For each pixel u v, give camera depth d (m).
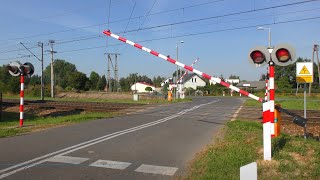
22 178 6.93
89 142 11.09
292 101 44.28
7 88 76.44
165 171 7.59
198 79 121.94
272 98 7.84
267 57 7.88
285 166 7.23
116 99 54.31
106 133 13.23
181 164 8.25
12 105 37.12
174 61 11.98
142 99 52.91
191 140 11.82
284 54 7.67
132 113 24.48
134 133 13.40
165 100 48.88
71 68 159.00
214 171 7.28
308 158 7.92
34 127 15.05
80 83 94.31
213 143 10.96
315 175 6.76
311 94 69.31
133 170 7.66
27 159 8.55
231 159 8.09
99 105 35.97
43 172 7.39
